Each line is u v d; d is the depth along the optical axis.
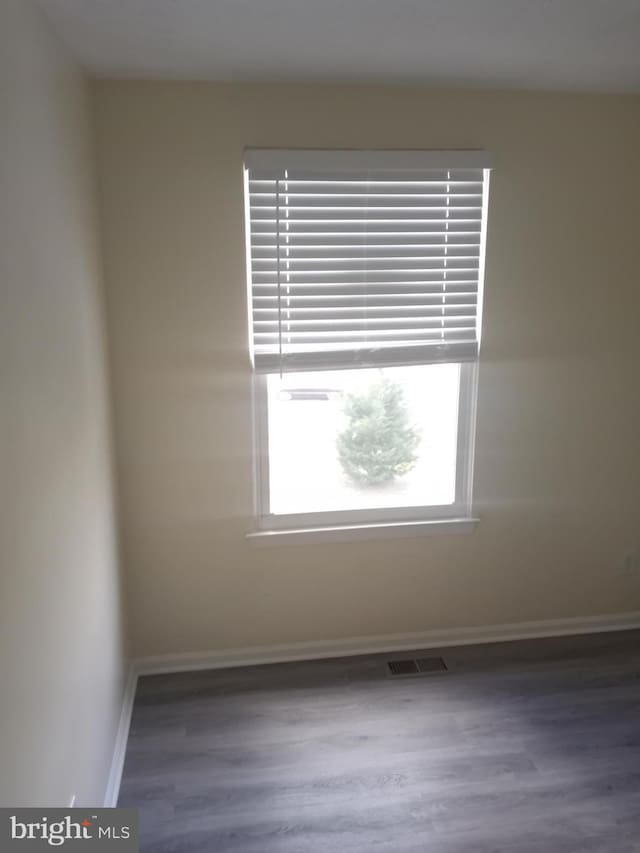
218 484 2.78
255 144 2.52
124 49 2.09
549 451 3.01
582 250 2.83
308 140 2.54
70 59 2.05
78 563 1.87
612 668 2.93
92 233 2.31
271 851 2.02
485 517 3.02
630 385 3.01
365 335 2.73
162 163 2.48
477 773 2.33
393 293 2.72
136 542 2.78
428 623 3.08
